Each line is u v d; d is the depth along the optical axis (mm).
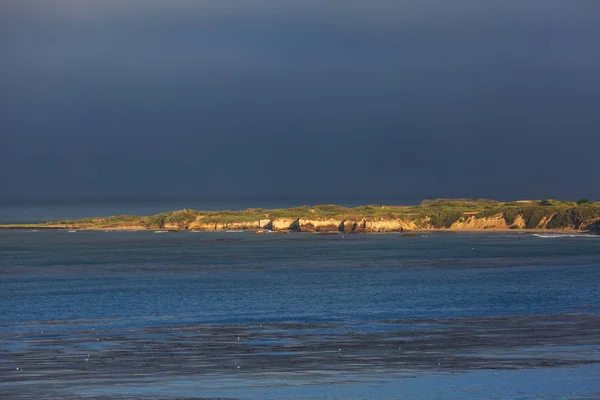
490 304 107938
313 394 56344
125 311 105812
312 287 137375
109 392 56656
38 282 151625
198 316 99625
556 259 193500
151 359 68750
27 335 83438
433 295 121062
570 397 55125
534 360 66688
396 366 64938
